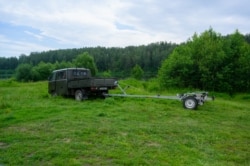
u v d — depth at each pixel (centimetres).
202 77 2912
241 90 2898
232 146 803
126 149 713
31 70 8462
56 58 13288
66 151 681
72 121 1030
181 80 3027
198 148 764
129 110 1308
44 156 648
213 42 3023
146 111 1304
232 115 1363
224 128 1032
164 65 3150
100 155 664
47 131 884
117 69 12556
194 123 1088
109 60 12838
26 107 1366
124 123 1020
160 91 2959
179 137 865
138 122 1056
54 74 1922
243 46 3025
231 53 2933
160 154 684
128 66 12406
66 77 1792
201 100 1492
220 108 1598
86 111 1266
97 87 1619
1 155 658
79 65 7894
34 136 819
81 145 730
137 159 636
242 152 752
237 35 3130
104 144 750
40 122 1020
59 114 1181
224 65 2912
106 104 1458
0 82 3575
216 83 2869
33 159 632
